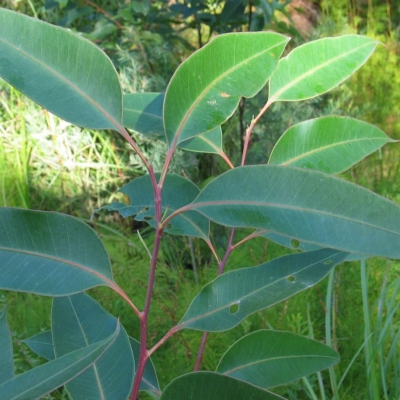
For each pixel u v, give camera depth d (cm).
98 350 30
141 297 90
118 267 94
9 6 130
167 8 121
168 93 36
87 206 120
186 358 79
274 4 112
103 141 120
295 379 46
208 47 35
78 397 41
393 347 67
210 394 35
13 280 35
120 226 117
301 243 48
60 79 35
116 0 124
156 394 46
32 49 35
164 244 106
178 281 90
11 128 124
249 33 35
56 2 115
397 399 67
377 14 195
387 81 167
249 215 34
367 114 159
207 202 35
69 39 35
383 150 143
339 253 41
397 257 31
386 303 84
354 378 82
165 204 53
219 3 113
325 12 201
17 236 35
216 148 49
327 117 47
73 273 36
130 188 53
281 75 46
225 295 41
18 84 34
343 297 87
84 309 46
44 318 87
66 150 120
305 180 33
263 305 40
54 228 36
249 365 46
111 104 35
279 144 48
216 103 36
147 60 116
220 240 109
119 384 42
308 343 46
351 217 32
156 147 103
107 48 119
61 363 30
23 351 69
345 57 45
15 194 117
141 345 38
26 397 28
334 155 48
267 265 41
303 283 40
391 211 32
